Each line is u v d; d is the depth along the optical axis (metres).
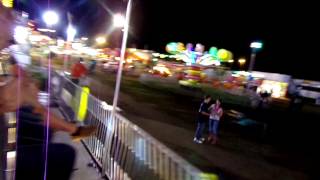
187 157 7.53
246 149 9.38
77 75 13.04
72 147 5.88
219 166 7.22
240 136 11.21
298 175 7.56
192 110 15.24
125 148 4.53
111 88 19.31
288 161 8.74
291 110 21.55
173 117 12.59
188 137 9.61
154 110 13.59
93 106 6.73
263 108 20.11
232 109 17.94
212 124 9.43
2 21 1.29
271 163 8.27
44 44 17.50
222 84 28.44
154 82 29.64
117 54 36.38
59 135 6.41
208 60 33.41
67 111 9.19
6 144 2.29
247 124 13.91
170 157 3.38
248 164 7.82
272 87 23.97
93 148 5.64
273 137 11.93
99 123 5.88
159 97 18.70
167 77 34.41
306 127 15.66
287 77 24.19
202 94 23.72
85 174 4.75
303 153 10.00
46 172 4.48
